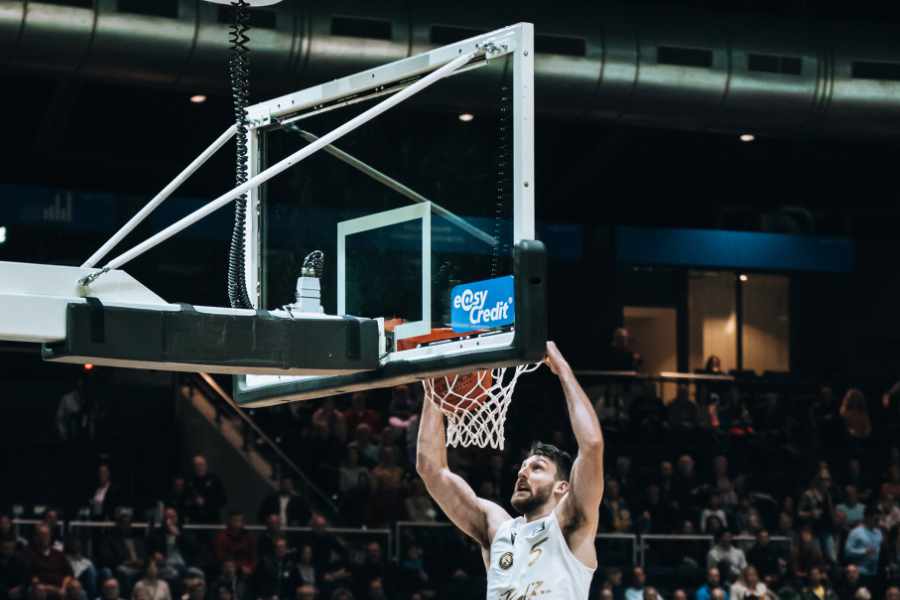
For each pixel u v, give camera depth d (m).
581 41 17.42
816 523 18.30
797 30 18.48
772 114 18.38
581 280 24.44
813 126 18.67
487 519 6.21
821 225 25.98
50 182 22.55
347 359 6.30
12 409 20.28
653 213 25.70
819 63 18.34
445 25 16.83
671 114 18.08
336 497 17.89
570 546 5.83
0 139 22.00
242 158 7.02
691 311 25.23
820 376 24.94
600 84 17.50
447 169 6.40
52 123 19.80
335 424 18.64
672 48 17.78
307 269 6.95
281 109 7.30
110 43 15.50
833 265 25.25
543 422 20.12
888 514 18.59
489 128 6.25
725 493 18.55
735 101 18.08
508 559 5.93
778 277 25.77
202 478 16.34
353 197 6.88
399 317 6.45
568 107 17.70
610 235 24.39
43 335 5.76
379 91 6.83
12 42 15.20
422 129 6.54
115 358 5.82
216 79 16.19
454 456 18.72
